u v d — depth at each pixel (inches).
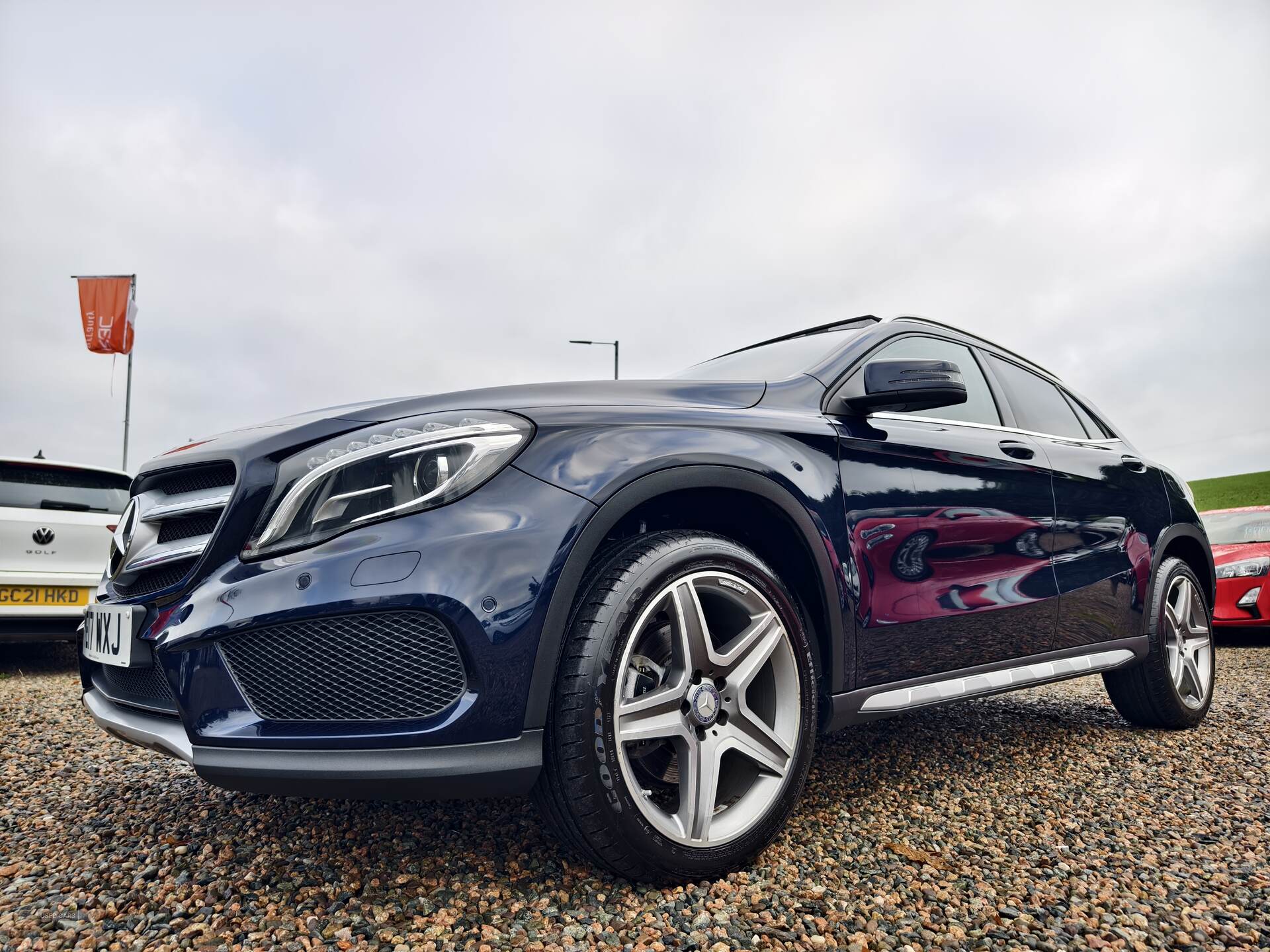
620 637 63.9
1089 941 59.7
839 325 113.2
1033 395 125.2
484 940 58.8
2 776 104.0
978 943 59.4
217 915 63.6
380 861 72.6
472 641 59.7
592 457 67.1
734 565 72.0
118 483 220.8
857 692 81.7
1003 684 97.8
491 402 70.6
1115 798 93.6
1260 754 114.8
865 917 62.8
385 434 65.3
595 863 65.0
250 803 90.7
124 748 119.2
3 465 204.4
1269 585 272.8
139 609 69.9
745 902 64.7
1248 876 71.8
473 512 62.4
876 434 89.6
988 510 99.5
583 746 61.9
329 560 61.5
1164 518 133.8
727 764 74.3
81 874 72.0
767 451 77.5
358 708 61.1
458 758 59.2
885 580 85.4
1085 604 114.0
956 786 97.2
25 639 204.5
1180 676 131.8
